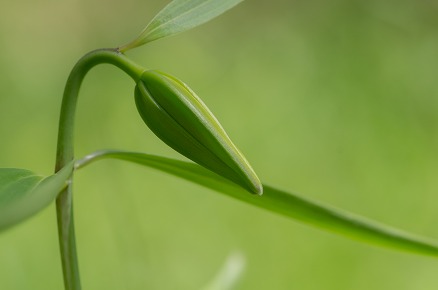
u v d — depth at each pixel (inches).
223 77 61.4
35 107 55.6
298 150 49.5
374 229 18.5
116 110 54.1
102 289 37.1
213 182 18.7
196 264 39.6
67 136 17.8
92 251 39.2
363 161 47.8
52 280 36.4
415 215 43.5
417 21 60.6
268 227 40.4
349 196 45.6
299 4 67.4
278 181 47.6
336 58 59.6
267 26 67.5
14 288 34.9
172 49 66.9
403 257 37.1
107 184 42.6
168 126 17.5
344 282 37.1
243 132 52.6
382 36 60.4
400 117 51.9
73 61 65.6
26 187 16.9
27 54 65.5
